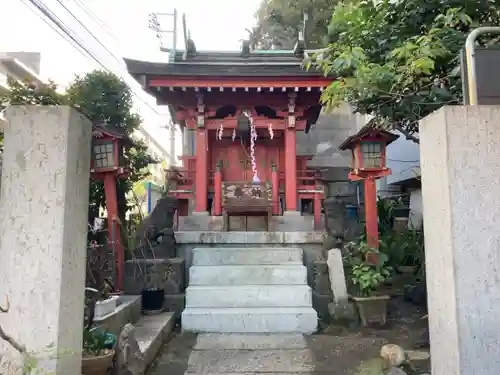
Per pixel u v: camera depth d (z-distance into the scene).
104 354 3.76
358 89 4.69
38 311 2.65
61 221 2.72
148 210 14.62
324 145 14.19
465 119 2.37
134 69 8.70
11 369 2.54
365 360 4.70
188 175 10.67
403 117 5.24
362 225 8.99
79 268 2.98
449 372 2.32
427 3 4.52
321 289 6.77
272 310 6.11
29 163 2.76
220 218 9.49
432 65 3.83
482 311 2.25
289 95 9.54
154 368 4.57
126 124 9.40
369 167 7.43
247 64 9.31
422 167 2.69
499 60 2.48
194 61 10.76
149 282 6.77
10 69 15.18
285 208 10.41
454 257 2.28
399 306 7.10
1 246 2.71
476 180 2.33
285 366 4.59
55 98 6.52
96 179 6.80
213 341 5.53
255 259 7.12
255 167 10.59
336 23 5.22
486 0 4.23
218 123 9.98
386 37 4.96
